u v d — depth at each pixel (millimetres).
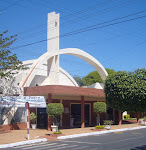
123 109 18094
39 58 23656
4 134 18172
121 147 12375
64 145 13570
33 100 19812
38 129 21703
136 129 23891
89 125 27078
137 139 15734
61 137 16672
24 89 21781
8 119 20484
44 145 13930
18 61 18047
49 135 17578
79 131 20422
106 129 21797
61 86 19609
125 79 18047
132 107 16234
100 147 12453
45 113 24375
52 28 24750
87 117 28328
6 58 17328
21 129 21422
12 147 13523
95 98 28766
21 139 15688
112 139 15859
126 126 25609
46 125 24125
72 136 17438
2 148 13141
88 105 28688
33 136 17188
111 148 12070
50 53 24156
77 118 26875
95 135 18750
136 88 15867
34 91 20672
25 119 22125
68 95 23406
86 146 12922
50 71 24844
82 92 21594
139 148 12023
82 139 16234
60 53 24750
